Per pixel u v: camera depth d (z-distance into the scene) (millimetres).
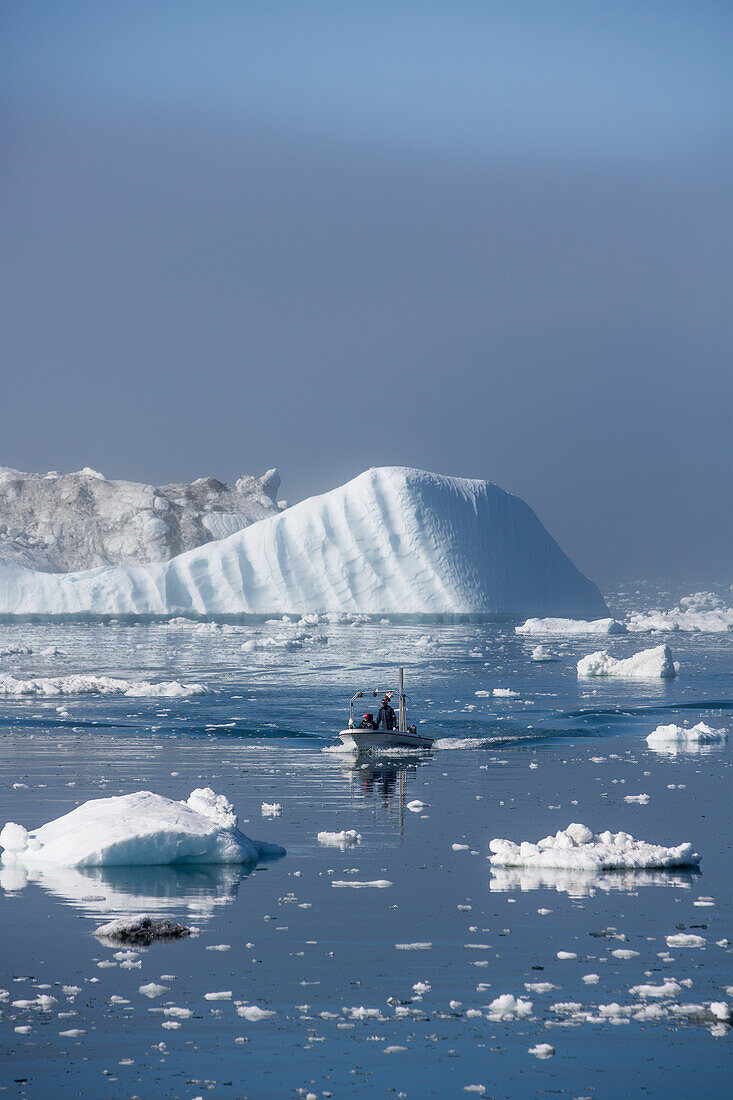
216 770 90625
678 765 95000
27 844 59656
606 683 173375
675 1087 32781
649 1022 37219
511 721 126688
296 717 129000
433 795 79875
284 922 48156
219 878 55531
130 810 61688
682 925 47562
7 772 87875
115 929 46156
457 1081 33219
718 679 180750
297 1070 33844
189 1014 37844
